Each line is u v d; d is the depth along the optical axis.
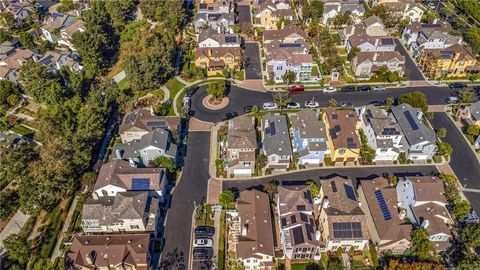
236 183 104.50
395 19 177.12
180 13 180.25
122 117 128.75
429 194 89.69
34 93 129.12
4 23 181.00
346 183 95.44
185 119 125.81
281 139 109.38
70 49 164.00
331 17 179.00
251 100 134.62
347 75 146.12
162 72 141.62
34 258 86.81
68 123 114.25
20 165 103.44
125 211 87.88
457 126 122.62
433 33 153.88
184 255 87.62
